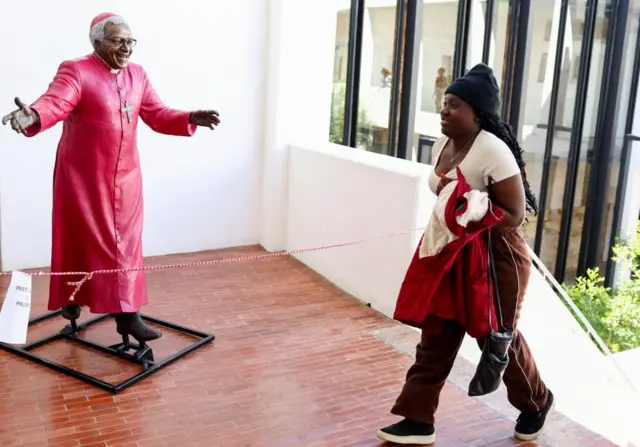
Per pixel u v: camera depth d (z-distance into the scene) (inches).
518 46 302.5
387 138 273.7
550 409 131.3
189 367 147.2
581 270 377.4
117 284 139.4
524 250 111.0
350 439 121.0
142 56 209.8
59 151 137.7
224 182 231.9
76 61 131.0
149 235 223.1
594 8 332.5
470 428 126.6
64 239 138.8
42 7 191.3
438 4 269.1
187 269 212.4
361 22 253.9
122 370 143.6
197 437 119.8
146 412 127.5
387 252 180.1
